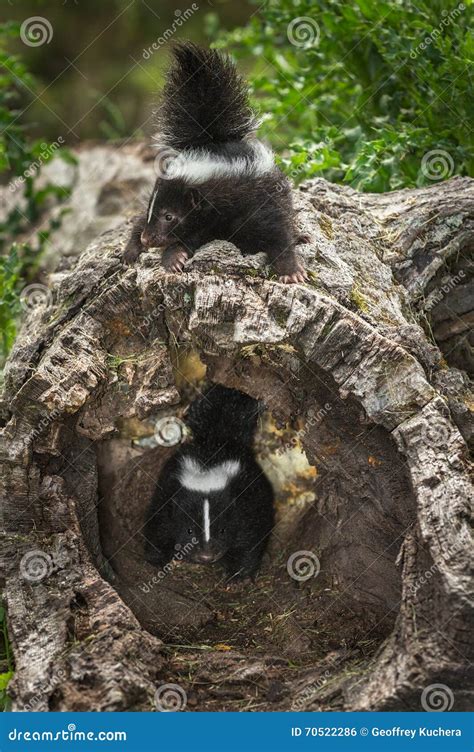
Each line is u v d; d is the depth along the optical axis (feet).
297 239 14.60
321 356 12.87
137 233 15.56
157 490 18.17
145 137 28.73
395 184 18.74
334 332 12.73
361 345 12.76
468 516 11.56
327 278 13.94
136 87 38.32
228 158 15.05
